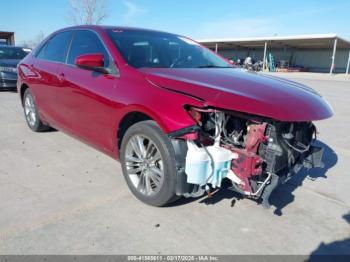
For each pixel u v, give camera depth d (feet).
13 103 25.58
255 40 122.83
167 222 8.81
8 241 7.70
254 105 7.93
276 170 8.65
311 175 12.66
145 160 9.45
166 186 8.74
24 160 12.95
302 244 8.18
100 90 10.60
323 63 145.38
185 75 9.73
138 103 8.97
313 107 8.80
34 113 16.53
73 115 12.54
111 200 9.87
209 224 8.82
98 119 10.98
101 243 7.81
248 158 8.01
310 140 10.41
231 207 9.75
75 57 12.67
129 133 9.65
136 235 8.18
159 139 8.58
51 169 12.12
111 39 11.37
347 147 16.66
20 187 10.53
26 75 16.10
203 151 7.98
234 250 7.82
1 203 9.43
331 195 10.98
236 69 12.73
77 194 10.17
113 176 11.63
